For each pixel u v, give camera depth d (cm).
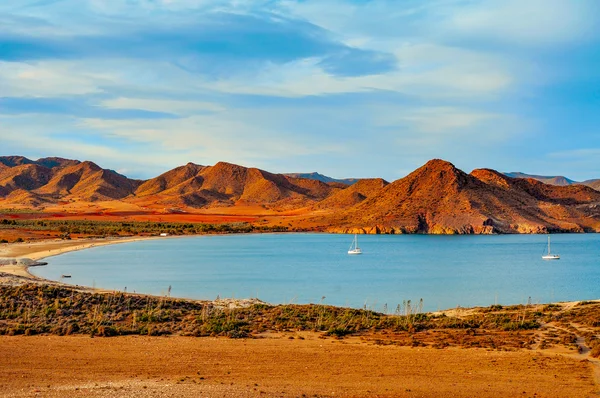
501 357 3259
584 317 4400
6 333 3838
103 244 16062
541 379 2794
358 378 2803
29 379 2691
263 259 12988
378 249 17112
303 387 2616
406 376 2848
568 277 9869
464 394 2538
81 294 5172
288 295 7294
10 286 5431
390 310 6212
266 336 3903
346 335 3975
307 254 14825
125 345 3503
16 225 19975
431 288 8231
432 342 3725
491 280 9381
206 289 7650
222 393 2452
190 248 16025
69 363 3020
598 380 2770
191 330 4022
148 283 8144
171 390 2489
